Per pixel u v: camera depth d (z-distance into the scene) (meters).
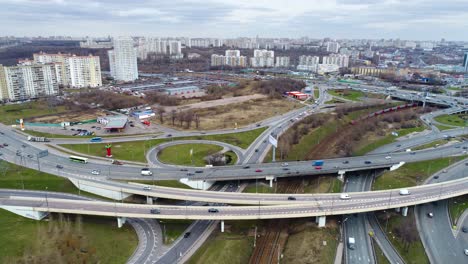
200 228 136.75
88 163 184.00
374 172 195.75
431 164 197.75
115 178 163.12
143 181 161.00
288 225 142.50
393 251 128.50
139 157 193.88
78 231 130.25
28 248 118.69
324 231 133.62
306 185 176.25
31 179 163.62
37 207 135.25
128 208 135.25
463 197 168.50
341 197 144.88
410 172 189.25
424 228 143.00
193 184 162.50
